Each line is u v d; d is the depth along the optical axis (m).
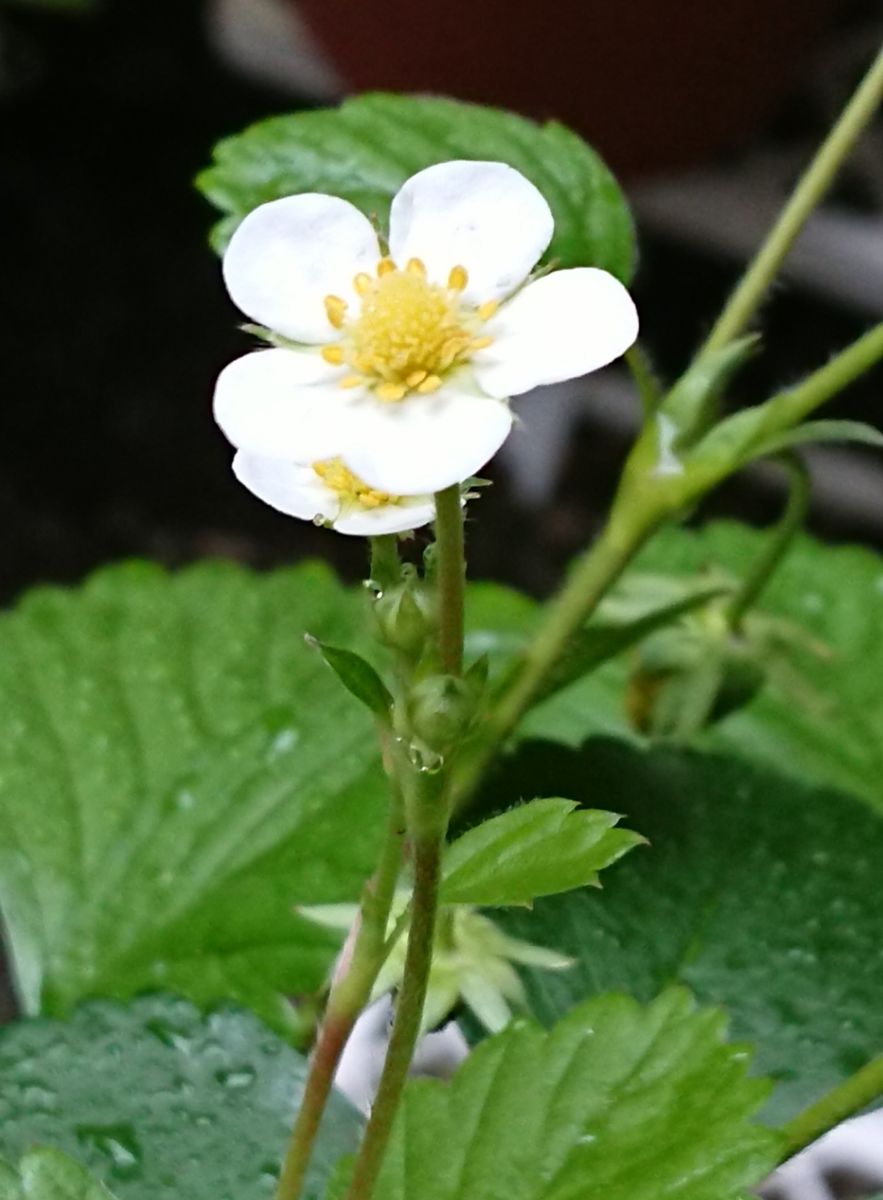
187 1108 0.33
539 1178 0.31
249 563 0.72
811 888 0.35
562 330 0.29
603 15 0.51
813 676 0.45
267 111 0.80
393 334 0.29
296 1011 0.36
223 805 0.38
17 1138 0.33
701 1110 0.31
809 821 0.36
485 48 0.53
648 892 0.35
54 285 0.78
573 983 0.35
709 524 0.49
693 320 0.75
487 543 0.73
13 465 0.74
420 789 0.27
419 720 0.27
